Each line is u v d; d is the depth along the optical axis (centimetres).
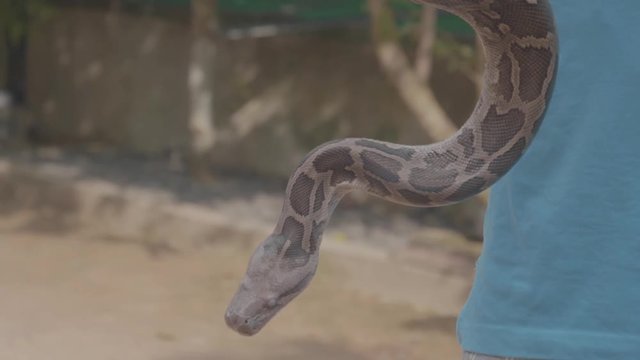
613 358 293
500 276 307
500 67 299
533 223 302
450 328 1022
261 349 923
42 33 1916
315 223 334
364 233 1312
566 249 298
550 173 302
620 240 294
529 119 297
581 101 298
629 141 294
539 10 288
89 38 1877
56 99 1911
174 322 991
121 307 1034
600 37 295
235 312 324
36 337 917
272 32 1582
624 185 294
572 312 297
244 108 1698
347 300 1096
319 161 331
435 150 317
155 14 1817
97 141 1875
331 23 1520
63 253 1250
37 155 1727
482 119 306
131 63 1838
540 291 300
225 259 1259
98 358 871
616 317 294
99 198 1423
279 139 1669
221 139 1714
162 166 1677
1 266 1174
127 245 1310
